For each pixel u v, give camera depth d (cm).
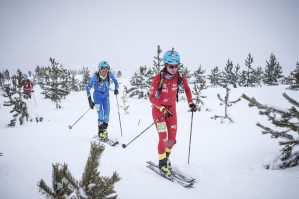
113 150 622
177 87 499
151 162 501
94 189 213
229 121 991
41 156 507
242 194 346
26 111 1062
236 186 378
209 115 1261
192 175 450
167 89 488
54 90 1689
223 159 528
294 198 306
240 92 2178
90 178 216
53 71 1698
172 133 495
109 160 499
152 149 643
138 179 403
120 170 438
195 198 349
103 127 737
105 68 728
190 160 540
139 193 351
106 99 757
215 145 646
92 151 221
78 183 221
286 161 423
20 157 497
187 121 1116
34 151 551
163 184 396
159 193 358
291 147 413
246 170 445
